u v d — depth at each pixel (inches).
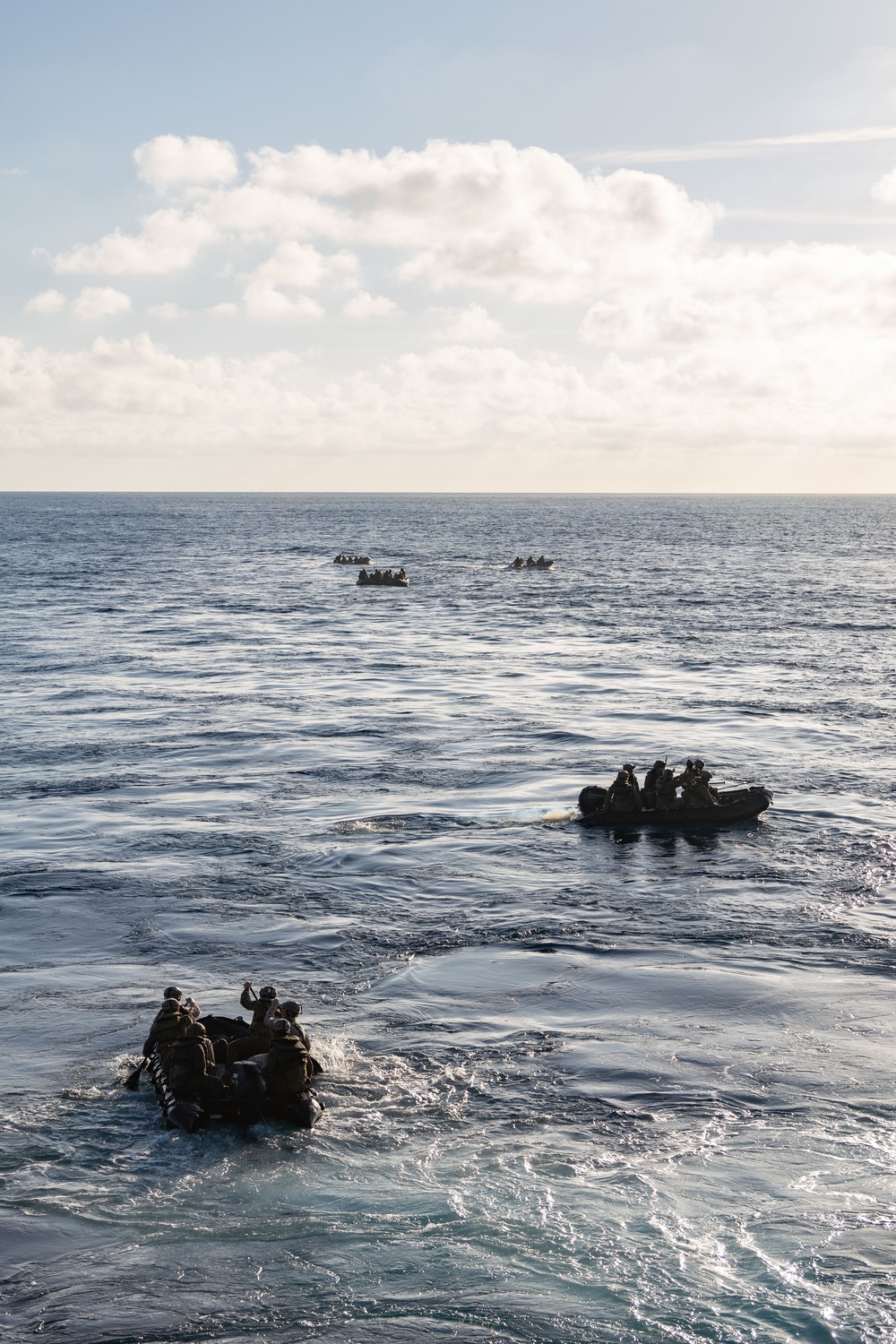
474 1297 344.2
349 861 810.8
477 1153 426.3
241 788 1018.1
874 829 896.9
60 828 891.4
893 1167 415.8
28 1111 456.4
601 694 1519.4
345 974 610.9
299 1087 456.1
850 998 574.6
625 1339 326.6
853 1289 346.9
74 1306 341.4
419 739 1230.3
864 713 1384.1
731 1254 364.5
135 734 1253.7
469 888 756.0
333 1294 346.6
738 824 911.0
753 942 658.2
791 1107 461.7
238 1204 393.1
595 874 784.9
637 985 593.6
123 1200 395.2
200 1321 335.6
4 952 639.8
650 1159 421.4
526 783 1042.1
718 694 1526.8
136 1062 502.9
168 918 694.5
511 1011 561.6
